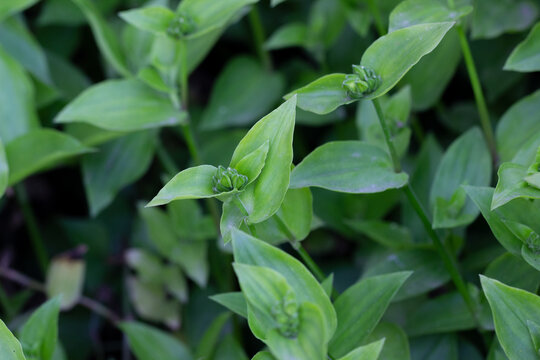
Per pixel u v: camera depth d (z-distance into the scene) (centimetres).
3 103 58
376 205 56
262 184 42
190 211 57
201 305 59
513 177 43
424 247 50
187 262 57
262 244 41
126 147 60
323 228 59
